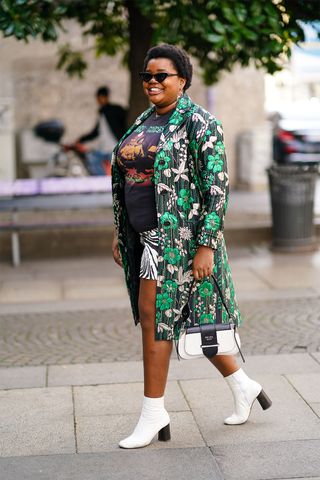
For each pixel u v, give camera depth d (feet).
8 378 16.51
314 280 25.31
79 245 31.30
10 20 23.58
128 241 12.89
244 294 23.62
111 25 30.30
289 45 25.58
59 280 26.89
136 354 18.20
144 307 12.33
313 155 49.39
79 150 47.32
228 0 23.47
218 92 49.24
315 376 16.06
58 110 47.39
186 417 13.92
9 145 46.93
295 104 55.01
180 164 12.01
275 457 12.12
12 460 12.29
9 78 46.93
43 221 31.30
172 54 12.19
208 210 11.95
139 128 12.50
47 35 24.99
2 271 28.81
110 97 47.88
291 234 29.94
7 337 19.94
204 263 12.01
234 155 50.19
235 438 12.90
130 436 12.71
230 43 23.56
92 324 20.98
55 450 12.65
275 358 17.38
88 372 16.80
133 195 12.36
